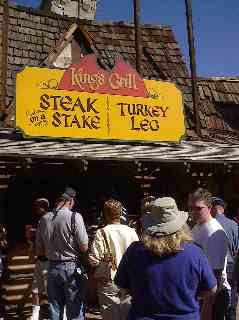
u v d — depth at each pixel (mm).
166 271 2838
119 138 9812
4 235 7887
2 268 7332
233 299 4973
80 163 7816
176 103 10516
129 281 3057
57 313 5195
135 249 2994
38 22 12500
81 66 9664
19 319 7199
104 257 4781
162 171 9766
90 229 8477
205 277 2893
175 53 13852
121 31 13609
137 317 2873
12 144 8695
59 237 5160
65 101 9453
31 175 10078
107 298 4723
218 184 10617
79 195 10578
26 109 9148
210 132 12883
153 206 2959
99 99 9742
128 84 10062
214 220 4812
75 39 12484
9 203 10398
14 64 11570
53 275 5188
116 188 10617
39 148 8438
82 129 9523
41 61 11930
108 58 12648
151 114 10203
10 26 11992
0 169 8508
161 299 2824
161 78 13008
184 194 10312
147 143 10234
